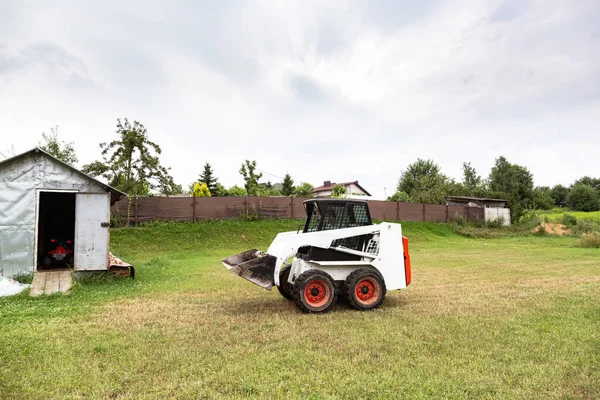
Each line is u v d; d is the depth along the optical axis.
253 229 21.47
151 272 11.79
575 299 7.13
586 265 13.29
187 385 3.57
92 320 6.03
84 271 10.46
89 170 18.95
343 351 4.48
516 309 6.47
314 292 6.59
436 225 28.70
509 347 4.57
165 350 4.52
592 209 65.75
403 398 3.32
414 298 7.67
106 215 10.79
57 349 4.58
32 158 10.40
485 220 31.58
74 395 3.42
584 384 3.55
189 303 7.42
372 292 6.87
